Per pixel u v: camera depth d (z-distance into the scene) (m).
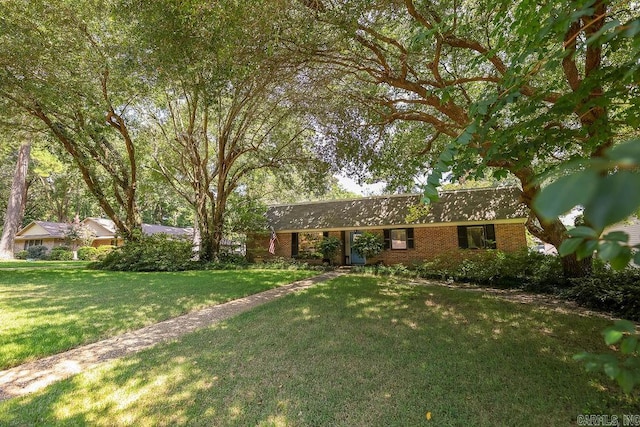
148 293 8.44
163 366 3.95
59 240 30.61
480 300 7.61
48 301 7.46
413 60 7.77
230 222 17.36
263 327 5.46
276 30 5.72
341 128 10.80
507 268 10.20
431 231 15.06
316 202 18.89
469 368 3.87
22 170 24.14
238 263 16.48
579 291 7.53
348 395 3.28
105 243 30.52
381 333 5.14
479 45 6.57
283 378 3.64
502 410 3.00
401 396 3.26
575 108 2.89
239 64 6.21
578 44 2.32
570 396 3.21
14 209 23.70
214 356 4.25
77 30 9.34
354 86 9.73
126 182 16.12
